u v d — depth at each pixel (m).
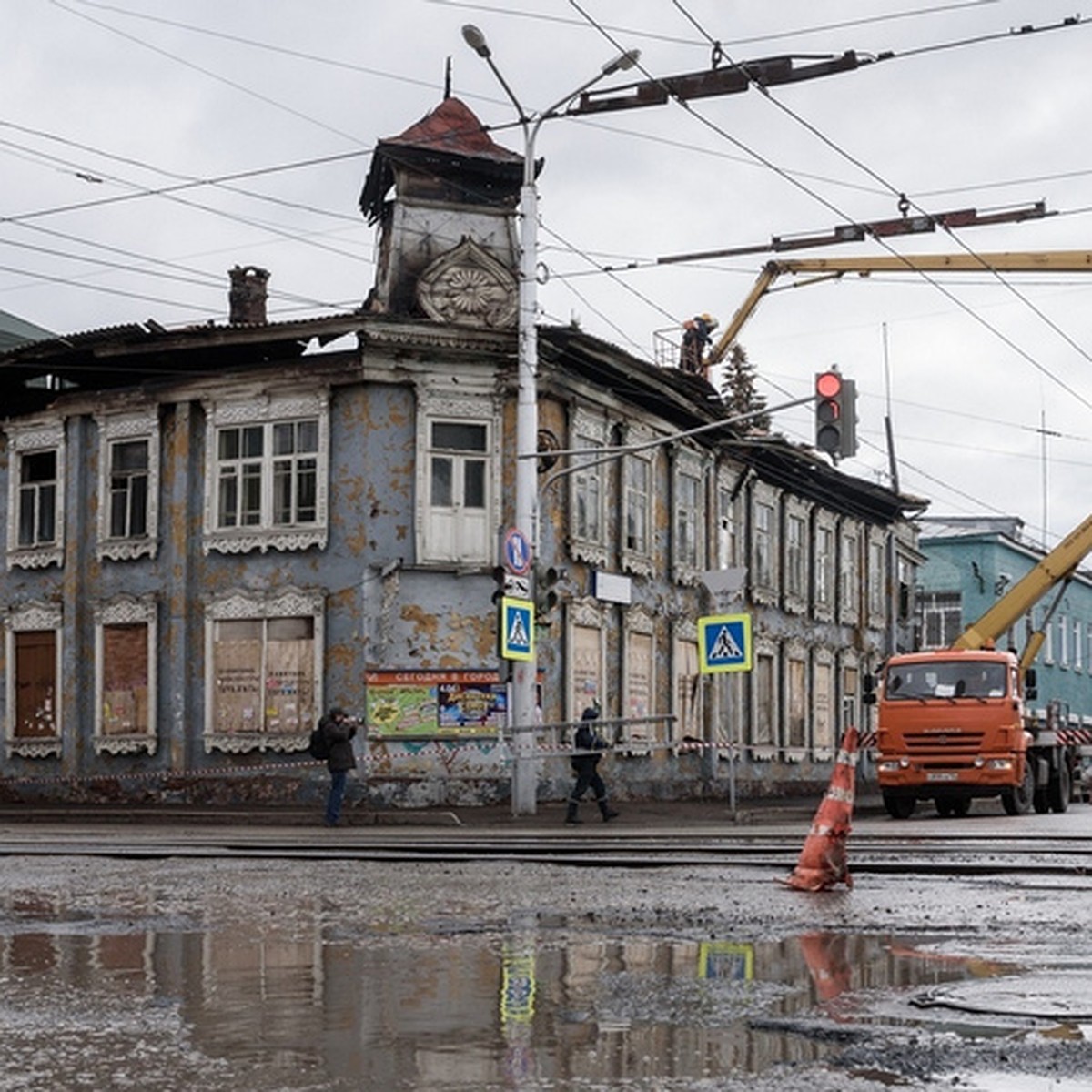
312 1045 5.92
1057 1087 5.07
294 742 32.81
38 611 35.75
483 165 34.91
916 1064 5.43
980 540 72.31
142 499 34.84
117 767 34.47
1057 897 11.52
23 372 35.72
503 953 8.54
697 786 39.97
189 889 12.73
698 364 45.28
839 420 24.94
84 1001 6.97
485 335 32.75
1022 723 31.89
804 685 47.84
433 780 32.22
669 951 8.55
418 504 32.50
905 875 13.66
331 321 32.19
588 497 35.69
